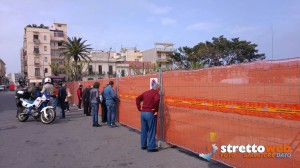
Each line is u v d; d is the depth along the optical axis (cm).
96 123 1130
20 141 864
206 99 586
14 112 1819
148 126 711
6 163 627
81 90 1902
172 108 728
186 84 660
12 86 8575
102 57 8250
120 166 590
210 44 5484
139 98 731
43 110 1238
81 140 862
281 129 421
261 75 452
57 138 902
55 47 8812
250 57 5275
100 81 1501
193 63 5025
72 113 1656
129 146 770
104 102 1246
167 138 759
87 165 603
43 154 701
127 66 8362
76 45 6078
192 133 641
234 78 507
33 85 1406
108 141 840
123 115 1129
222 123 541
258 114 459
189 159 628
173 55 6009
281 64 419
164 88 769
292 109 404
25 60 9138
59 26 9238
